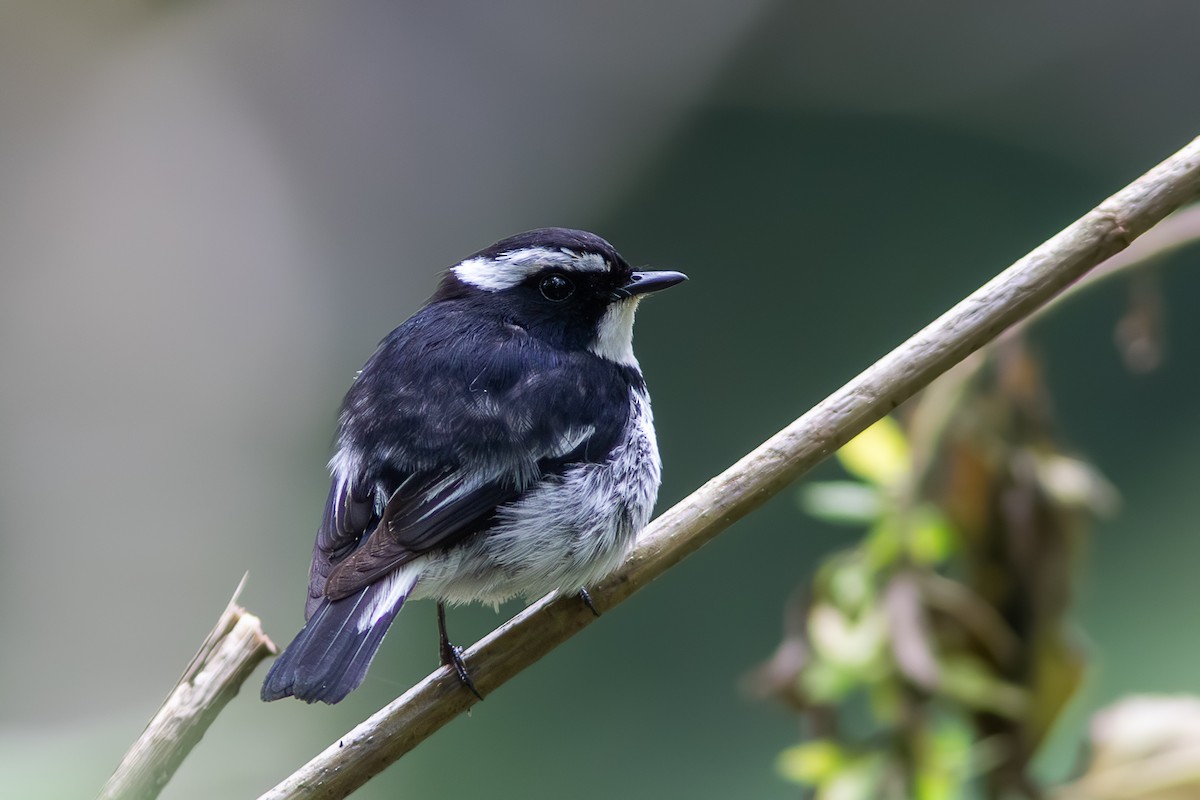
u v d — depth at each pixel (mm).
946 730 5656
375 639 5215
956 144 15539
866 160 15703
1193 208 5496
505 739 11273
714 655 11773
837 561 5719
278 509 15336
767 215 15617
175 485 15195
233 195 16156
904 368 5094
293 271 16094
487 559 5797
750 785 10906
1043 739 5562
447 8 16719
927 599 5625
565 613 5496
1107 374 12633
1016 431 5691
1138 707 5504
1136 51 15516
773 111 15969
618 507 5977
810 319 14898
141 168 16062
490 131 16625
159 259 15906
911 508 5672
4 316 15367
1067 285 4945
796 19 16062
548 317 6551
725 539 12125
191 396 15562
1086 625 10555
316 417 15781
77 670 13781
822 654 5527
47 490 14898
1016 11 15664
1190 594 10727
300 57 16531
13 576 14445
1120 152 15414
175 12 16453
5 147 15781
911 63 15781
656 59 16438
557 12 16578
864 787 5434
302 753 10227
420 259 16375
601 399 6145
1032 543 5609
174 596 14500
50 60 16016
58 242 15719
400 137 16547
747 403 14352
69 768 6883
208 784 9523
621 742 11336
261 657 4566
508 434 5875
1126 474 12266
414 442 5836
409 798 11047
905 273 14992
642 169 16297
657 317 14828
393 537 5559
